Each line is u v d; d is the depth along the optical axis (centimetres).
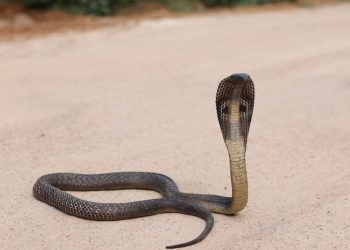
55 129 838
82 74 1173
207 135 834
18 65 1238
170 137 820
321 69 1268
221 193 628
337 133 851
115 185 639
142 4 2005
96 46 1461
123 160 726
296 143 805
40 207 585
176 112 941
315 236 536
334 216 579
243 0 2327
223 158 742
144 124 875
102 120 888
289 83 1148
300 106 990
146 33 1666
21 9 1731
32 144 775
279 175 686
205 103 996
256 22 1956
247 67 1273
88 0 1833
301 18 2103
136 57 1348
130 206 562
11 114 902
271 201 611
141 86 1095
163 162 723
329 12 2316
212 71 1228
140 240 518
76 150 758
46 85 1080
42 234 527
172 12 2012
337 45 1555
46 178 624
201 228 543
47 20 1712
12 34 1546
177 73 1204
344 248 514
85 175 641
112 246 507
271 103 1006
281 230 545
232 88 501
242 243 516
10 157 726
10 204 591
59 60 1295
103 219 557
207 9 2169
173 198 588
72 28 1659
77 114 912
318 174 692
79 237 523
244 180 532
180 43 1537
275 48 1498
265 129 866
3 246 503
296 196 626
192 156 747
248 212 582
